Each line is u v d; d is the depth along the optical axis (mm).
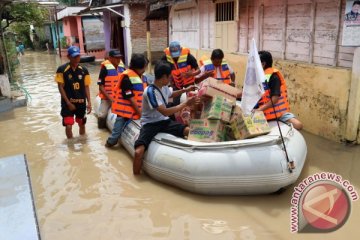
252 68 4340
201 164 4285
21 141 6750
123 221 3943
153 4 13805
